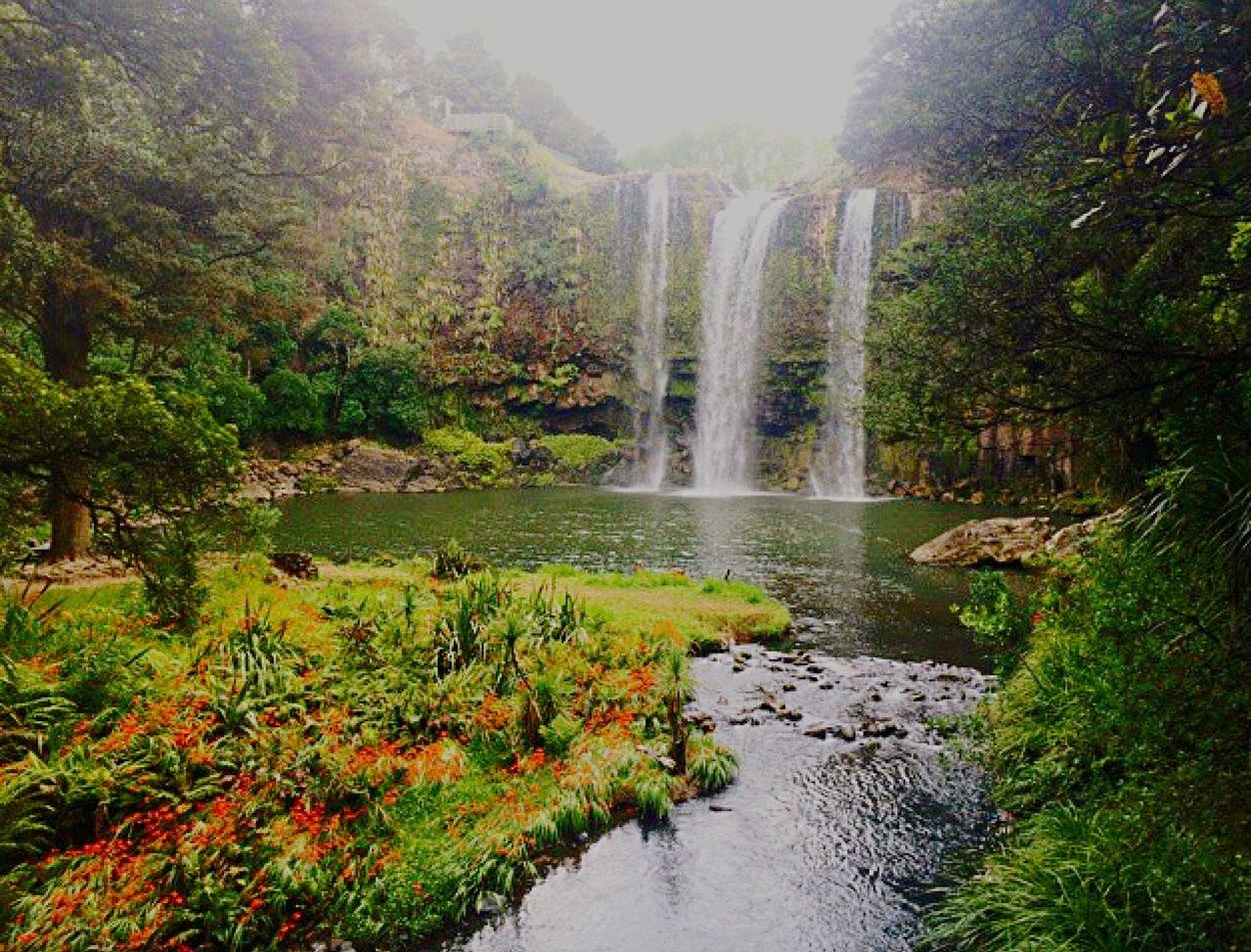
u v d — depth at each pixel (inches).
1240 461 146.9
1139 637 167.9
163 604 350.9
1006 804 272.7
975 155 371.6
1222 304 155.3
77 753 223.1
